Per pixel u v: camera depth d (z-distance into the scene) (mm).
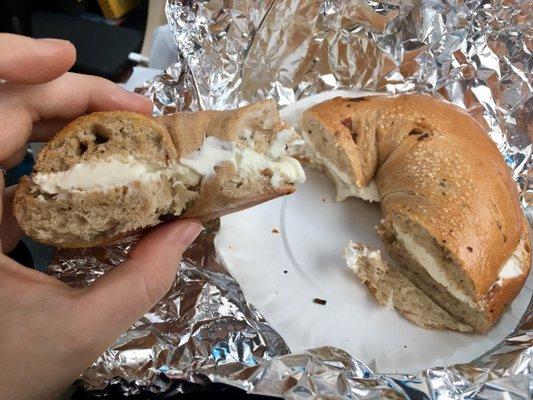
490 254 180
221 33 229
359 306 185
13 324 116
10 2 262
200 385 157
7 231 161
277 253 198
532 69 226
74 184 137
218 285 182
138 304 127
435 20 230
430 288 193
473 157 198
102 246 175
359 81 245
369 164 211
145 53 285
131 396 159
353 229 207
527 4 217
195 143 143
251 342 167
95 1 315
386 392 147
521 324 177
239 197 150
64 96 161
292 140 154
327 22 234
